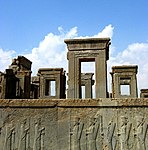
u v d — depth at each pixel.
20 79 23.66
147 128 10.19
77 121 10.42
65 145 10.28
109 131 10.26
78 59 17.77
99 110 10.46
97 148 10.17
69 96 17.25
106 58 18.20
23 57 27.23
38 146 10.34
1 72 23.05
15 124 10.59
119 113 10.38
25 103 10.70
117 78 26.22
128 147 10.09
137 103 10.36
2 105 10.73
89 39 17.75
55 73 25.97
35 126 10.51
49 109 10.60
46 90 26.19
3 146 10.45
